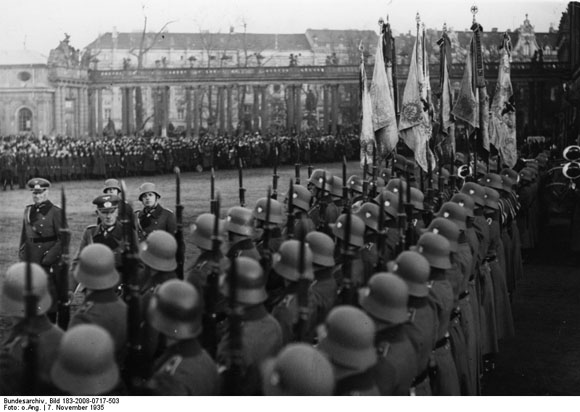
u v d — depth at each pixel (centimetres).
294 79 6756
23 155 3978
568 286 1658
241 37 7262
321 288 741
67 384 506
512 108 2234
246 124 7000
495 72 5344
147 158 4675
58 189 3781
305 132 6431
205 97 7788
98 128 6619
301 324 634
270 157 5400
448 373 769
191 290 568
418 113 1833
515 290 1620
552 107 5419
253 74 6756
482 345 1083
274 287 832
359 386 522
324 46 7162
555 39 5500
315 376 479
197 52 7138
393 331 613
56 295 1023
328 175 1327
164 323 557
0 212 2850
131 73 6619
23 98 6175
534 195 1981
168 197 3319
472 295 1015
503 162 2236
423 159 1831
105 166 4450
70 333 519
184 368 554
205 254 812
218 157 5156
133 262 705
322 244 750
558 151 3447
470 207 1070
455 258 896
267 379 496
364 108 1827
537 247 2153
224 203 3036
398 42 5647
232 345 580
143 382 625
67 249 772
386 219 1055
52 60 6200
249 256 826
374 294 613
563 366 1117
